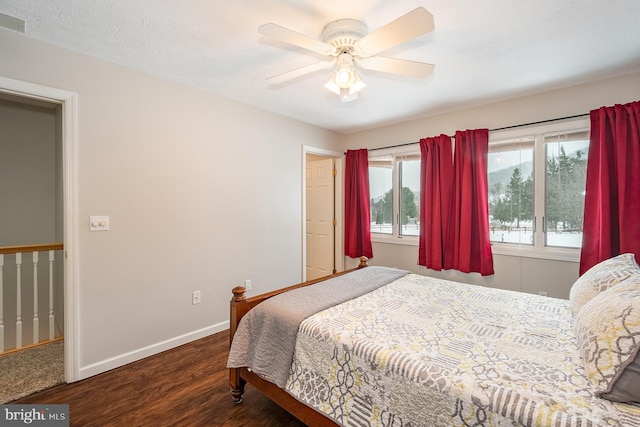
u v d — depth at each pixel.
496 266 3.14
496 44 1.97
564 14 1.66
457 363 1.19
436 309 1.79
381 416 1.21
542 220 2.89
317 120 3.74
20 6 1.57
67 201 2.02
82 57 2.07
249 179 3.17
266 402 1.86
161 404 1.83
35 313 2.53
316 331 1.49
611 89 2.49
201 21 1.72
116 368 2.23
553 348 1.32
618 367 0.96
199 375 2.15
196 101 2.71
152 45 1.98
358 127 4.08
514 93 2.83
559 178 2.81
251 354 1.71
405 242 3.83
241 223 3.10
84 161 2.08
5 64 1.78
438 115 3.49
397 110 3.33
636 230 2.28
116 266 2.24
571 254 2.71
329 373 1.40
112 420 1.69
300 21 1.72
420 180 3.58
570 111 2.68
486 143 3.08
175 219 2.58
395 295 2.04
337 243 4.47
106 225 2.18
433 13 1.64
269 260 3.39
